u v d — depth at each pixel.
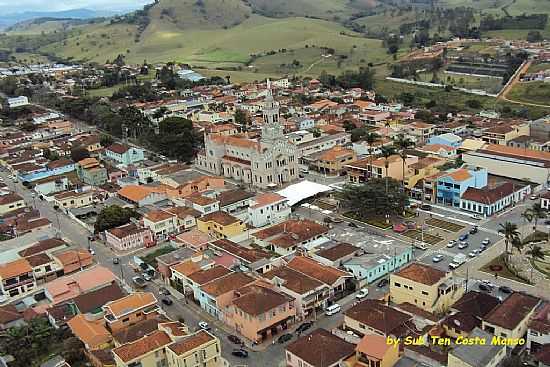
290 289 127.44
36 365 114.00
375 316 113.31
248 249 156.25
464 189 186.88
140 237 171.12
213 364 106.50
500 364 100.44
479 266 144.38
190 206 192.50
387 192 180.25
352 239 160.00
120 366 105.31
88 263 158.00
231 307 122.62
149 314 125.81
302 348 105.69
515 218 175.25
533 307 113.62
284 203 186.75
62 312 128.62
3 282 142.75
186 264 144.00
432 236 165.88
